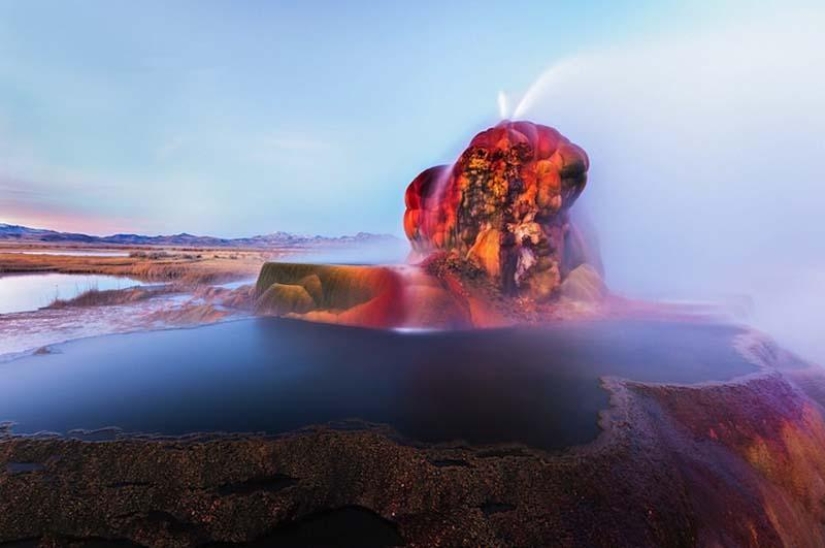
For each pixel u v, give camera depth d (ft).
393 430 16.53
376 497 13.47
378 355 26.48
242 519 12.39
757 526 15.52
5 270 87.20
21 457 14.60
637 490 13.98
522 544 11.82
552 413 18.30
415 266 38.47
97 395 19.95
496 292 38.09
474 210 40.11
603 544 12.05
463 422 17.34
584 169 41.24
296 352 27.14
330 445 15.43
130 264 102.06
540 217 40.34
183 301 47.01
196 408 18.44
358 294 36.60
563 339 31.09
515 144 39.75
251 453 14.87
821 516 18.33
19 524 12.34
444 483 13.66
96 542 11.87
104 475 13.85
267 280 42.96
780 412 21.20
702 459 17.19
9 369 23.61
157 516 12.55
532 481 13.78
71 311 40.65
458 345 29.01
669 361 26.04
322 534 12.14
